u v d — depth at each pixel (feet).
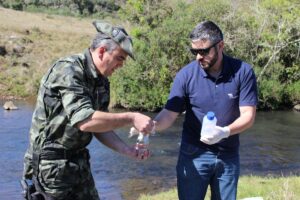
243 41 96.12
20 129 63.26
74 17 176.35
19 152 50.67
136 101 88.33
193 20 93.56
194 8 94.58
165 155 51.01
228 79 14.11
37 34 128.06
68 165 12.02
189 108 14.46
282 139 62.39
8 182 40.04
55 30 136.98
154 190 38.52
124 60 11.91
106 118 11.18
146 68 88.94
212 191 14.80
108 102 12.65
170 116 14.38
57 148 11.95
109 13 195.11
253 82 14.19
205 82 14.17
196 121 14.34
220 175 14.44
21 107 85.71
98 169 45.03
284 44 95.55
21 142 55.42
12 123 67.82
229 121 14.24
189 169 14.51
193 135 14.48
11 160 47.32
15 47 113.60
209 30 13.57
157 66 88.99
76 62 11.72
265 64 96.73
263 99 92.68
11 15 145.18
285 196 24.45
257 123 75.31
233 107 14.21
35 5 189.47
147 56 89.25
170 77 90.07
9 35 120.57
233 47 95.35
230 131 13.58
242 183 31.07
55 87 11.57
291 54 97.91
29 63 109.60
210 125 13.25
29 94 98.32
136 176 43.01
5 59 109.09
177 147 54.75
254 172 44.98
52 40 126.72
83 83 11.66
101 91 12.23
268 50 96.37
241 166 47.57
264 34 97.19
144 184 40.45
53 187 12.08
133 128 13.28
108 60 11.72
